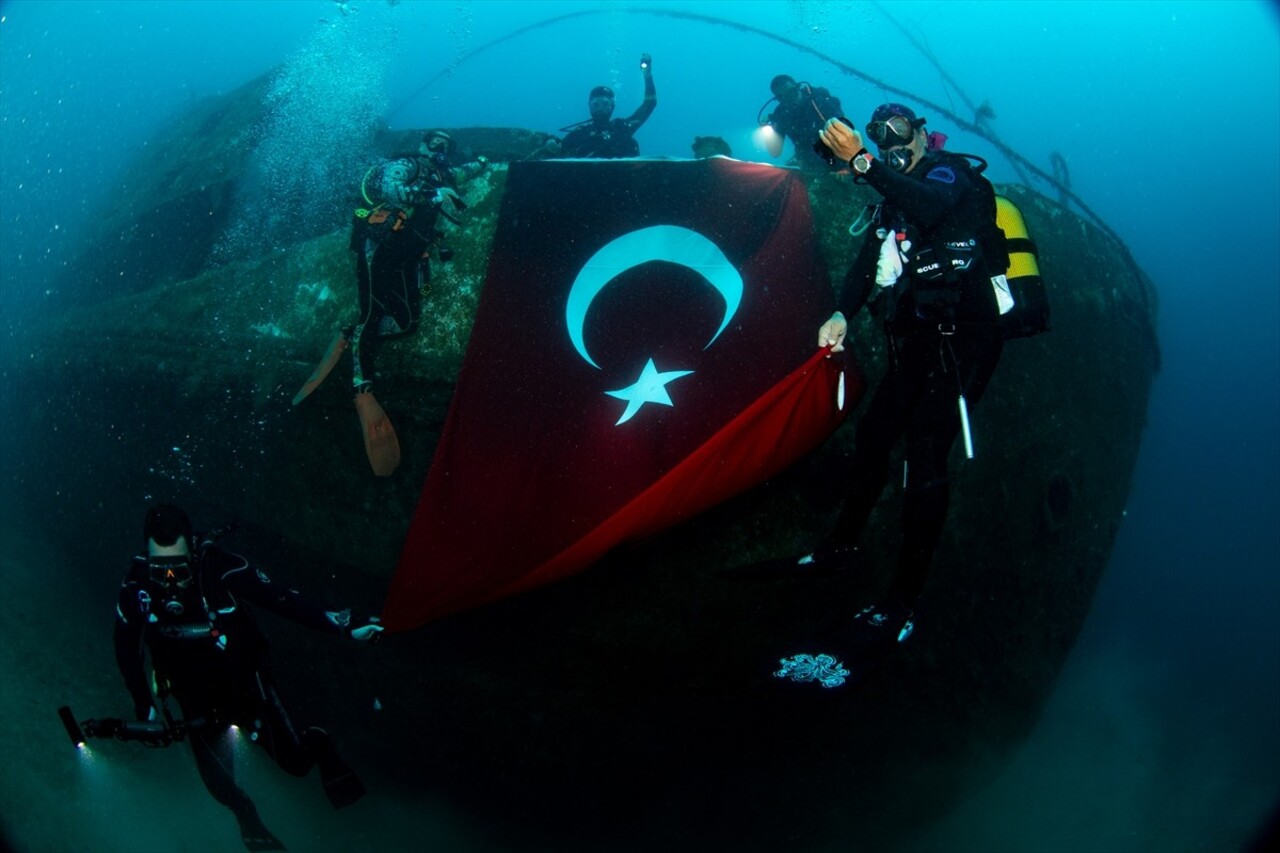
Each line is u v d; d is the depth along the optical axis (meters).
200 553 3.25
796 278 4.33
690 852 5.04
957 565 4.72
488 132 7.16
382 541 4.52
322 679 5.04
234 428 4.88
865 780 4.89
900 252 2.76
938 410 2.77
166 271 6.58
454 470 4.10
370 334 4.40
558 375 4.18
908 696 4.79
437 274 4.51
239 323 5.04
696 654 4.37
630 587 4.28
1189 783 6.62
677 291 4.29
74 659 5.28
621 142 6.64
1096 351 5.36
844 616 4.41
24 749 4.33
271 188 6.44
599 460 4.02
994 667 5.05
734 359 4.12
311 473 4.68
